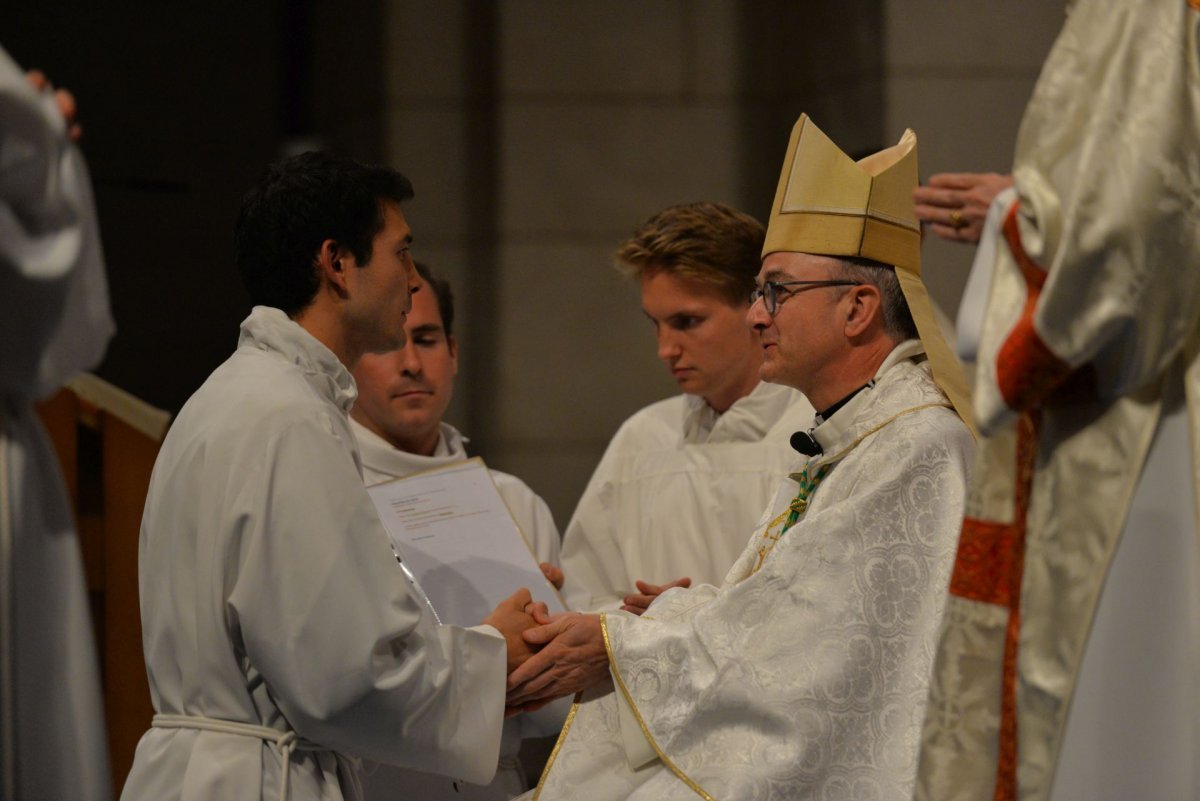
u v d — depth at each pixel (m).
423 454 6.81
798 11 11.34
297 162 5.06
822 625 4.66
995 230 3.87
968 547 4.16
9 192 3.28
